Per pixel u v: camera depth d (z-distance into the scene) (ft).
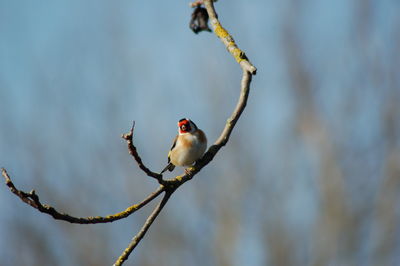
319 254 46.55
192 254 46.09
